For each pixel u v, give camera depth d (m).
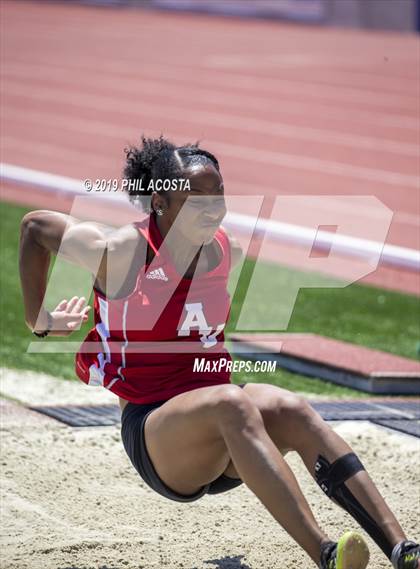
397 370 14.30
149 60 53.66
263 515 9.52
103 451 10.91
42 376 14.22
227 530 9.10
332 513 9.58
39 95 43.81
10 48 57.81
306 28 69.25
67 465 10.45
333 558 6.42
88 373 7.96
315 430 7.01
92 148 33.72
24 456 10.56
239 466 6.68
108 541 8.55
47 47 58.16
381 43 61.28
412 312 18.52
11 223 23.95
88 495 9.77
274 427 7.11
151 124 37.78
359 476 6.84
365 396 13.91
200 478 7.42
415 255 21.39
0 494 9.55
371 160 32.66
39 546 8.34
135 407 7.66
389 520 6.72
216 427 6.85
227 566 8.22
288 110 40.78
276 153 33.38
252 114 39.88
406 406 13.08
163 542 8.70
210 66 51.81
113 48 57.91
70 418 11.93
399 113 40.44
